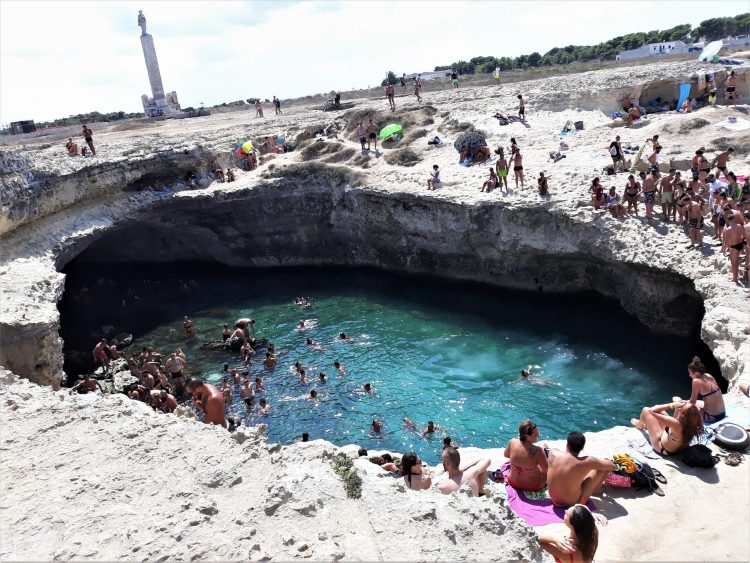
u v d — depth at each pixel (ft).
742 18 346.13
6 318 66.44
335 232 136.05
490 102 153.69
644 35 364.79
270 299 124.88
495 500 28.99
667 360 78.13
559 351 85.35
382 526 26.09
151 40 268.00
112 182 122.01
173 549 24.89
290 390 84.23
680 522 33.50
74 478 30.27
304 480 28.73
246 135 161.07
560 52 389.39
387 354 91.91
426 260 121.49
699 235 74.18
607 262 88.79
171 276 147.23
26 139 190.90
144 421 35.99
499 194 102.42
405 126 152.56
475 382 79.92
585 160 108.17
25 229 98.32
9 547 25.48
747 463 37.68
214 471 30.25
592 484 34.63
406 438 69.51
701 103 133.39
